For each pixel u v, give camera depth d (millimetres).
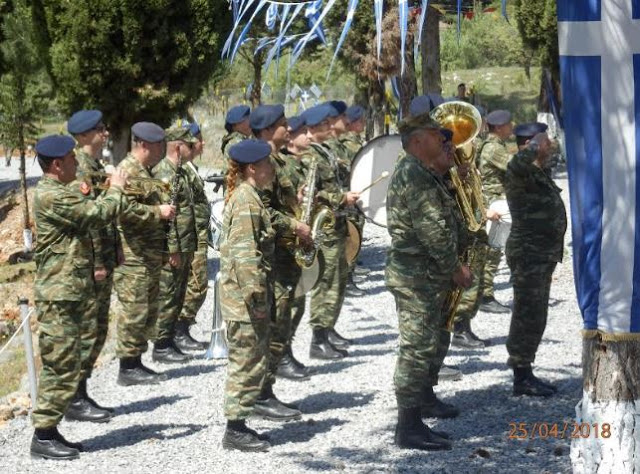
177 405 8539
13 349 11930
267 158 7094
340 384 8992
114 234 8133
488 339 10656
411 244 6855
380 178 9984
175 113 17078
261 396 7914
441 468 6582
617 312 5488
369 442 7227
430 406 7766
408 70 13844
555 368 9234
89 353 8031
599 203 5457
